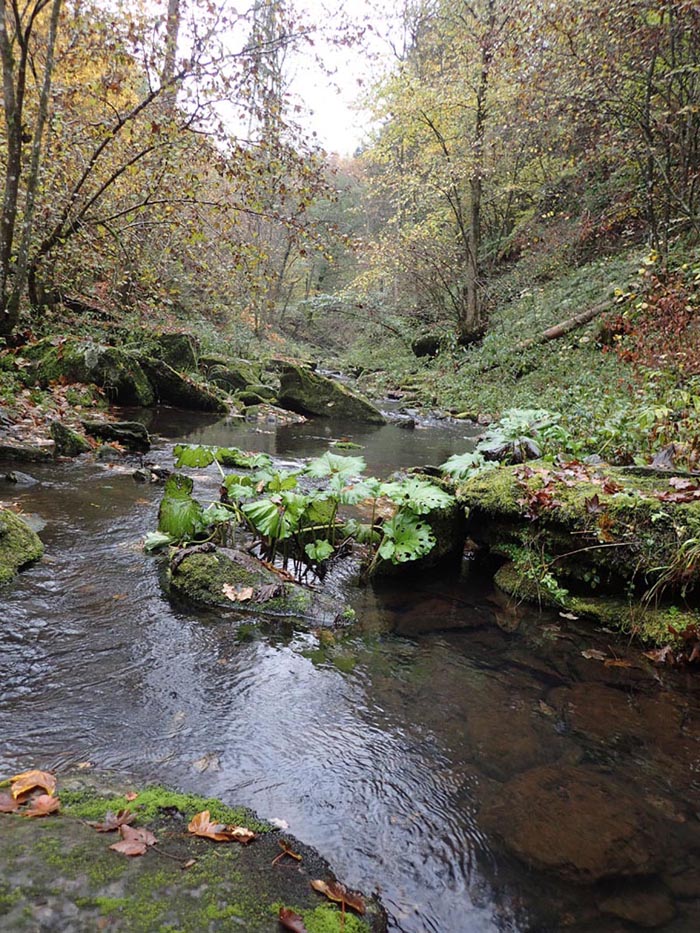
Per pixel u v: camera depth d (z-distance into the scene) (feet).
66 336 31.99
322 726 7.48
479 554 14.55
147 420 30.71
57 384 29.32
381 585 12.67
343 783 6.42
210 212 33.12
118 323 39.81
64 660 8.41
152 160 31.07
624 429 17.72
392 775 6.63
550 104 35.53
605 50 30.45
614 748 7.38
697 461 14.37
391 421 39.88
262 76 28.81
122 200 34.81
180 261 37.78
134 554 12.50
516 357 43.47
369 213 95.61
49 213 31.96
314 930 4.17
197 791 6.02
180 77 27.20
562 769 6.92
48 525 13.70
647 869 5.47
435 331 59.62
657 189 35.50
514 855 5.55
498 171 52.60
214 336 52.49
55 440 20.66
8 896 3.72
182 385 35.29
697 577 10.23
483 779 6.67
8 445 19.74
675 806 6.37
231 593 10.74
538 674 9.21
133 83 30.86
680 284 23.85
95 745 6.63
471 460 15.94
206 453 14.38
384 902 4.90
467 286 55.01
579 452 17.72
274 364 53.52
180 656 8.85
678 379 21.83
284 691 8.21
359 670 8.99
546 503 12.34
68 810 5.13
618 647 10.30
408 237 56.85
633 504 11.49
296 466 22.59
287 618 10.44
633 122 33.50
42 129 26.84
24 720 6.97
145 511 15.33
